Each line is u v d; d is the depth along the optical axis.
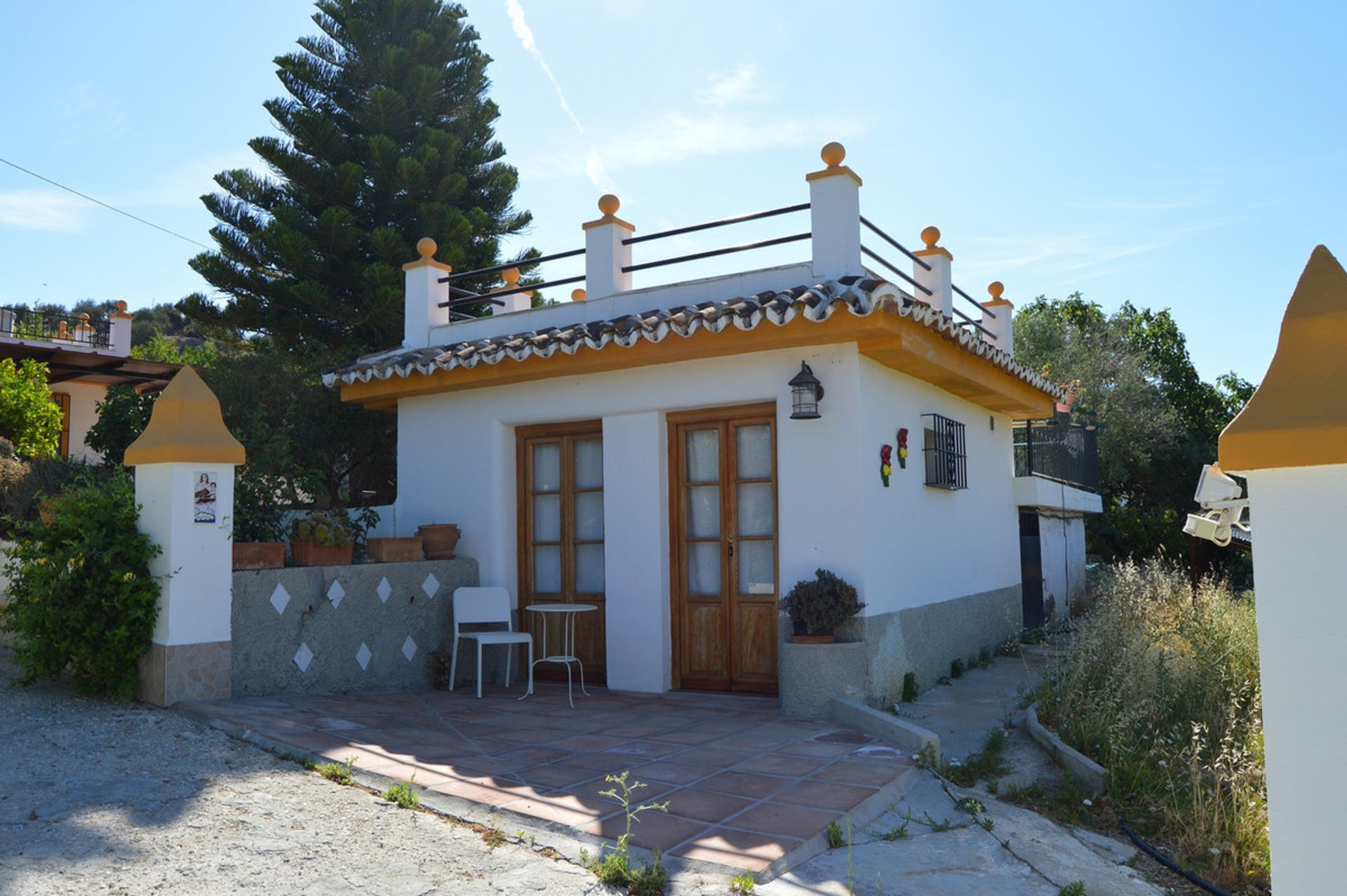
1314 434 2.54
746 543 7.78
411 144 18.03
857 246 7.74
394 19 18.55
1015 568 11.85
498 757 5.64
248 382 13.57
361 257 16.89
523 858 4.13
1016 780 5.65
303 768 5.23
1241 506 6.91
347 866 3.94
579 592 8.63
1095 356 24.59
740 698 7.55
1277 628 2.62
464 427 9.07
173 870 3.77
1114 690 6.78
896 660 7.67
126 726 5.73
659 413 8.02
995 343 11.84
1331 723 2.53
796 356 7.38
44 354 18.41
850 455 7.14
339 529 7.71
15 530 9.01
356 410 14.32
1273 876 2.60
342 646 7.53
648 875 3.87
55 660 6.37
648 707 7.28
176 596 6.35
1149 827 5.04
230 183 17.23
